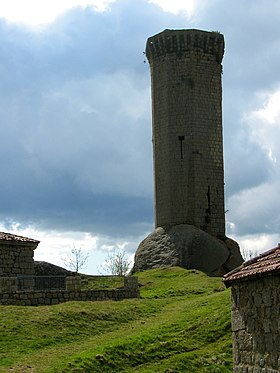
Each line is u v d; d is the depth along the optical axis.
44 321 38.69
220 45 83.81
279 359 19.69
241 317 22.17
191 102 81.25
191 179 80.00
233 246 80.88
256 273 20.59
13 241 50.81
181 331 36.94
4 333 35.97
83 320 40.16
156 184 82.38
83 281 60.16
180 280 64.44
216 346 34.84
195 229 78.12
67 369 29.44
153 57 84.12
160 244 78.56
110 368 31.05
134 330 38.69
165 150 81.44
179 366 31.80
